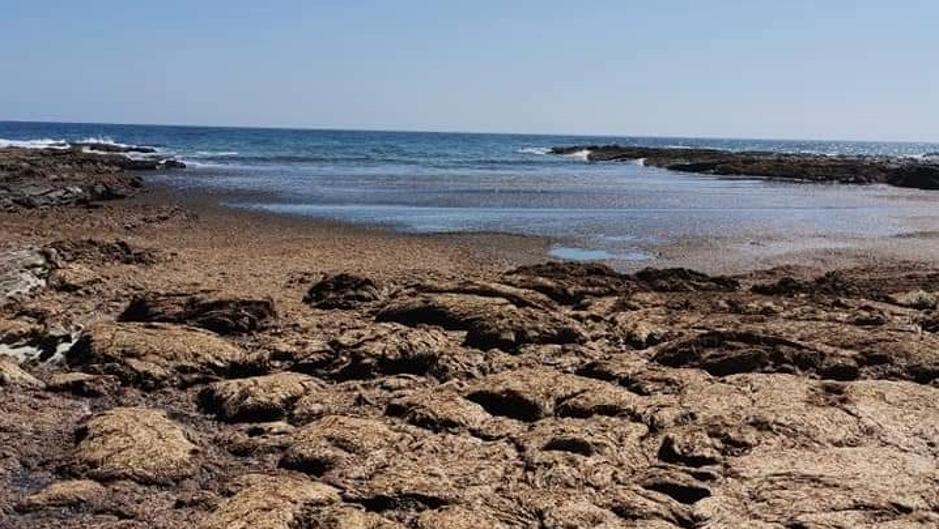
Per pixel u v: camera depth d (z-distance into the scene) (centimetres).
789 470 966
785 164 7612
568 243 2995
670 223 3628
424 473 961
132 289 1912
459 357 1404
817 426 1095
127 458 1012
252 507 870
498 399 1211
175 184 5041
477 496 902
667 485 934
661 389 1266
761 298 1830
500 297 1694
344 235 3036
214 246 2670
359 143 14662
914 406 1180
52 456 1052
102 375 1327
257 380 1280
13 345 1466
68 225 3044
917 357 1381
